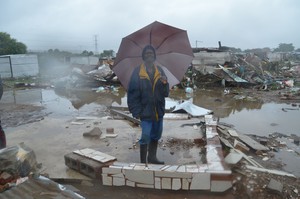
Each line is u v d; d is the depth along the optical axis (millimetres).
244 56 27188
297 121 9453
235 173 4059
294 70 28984
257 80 20641
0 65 26766
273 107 12430
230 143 5504
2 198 2730
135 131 6480
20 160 3689
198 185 3555
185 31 4703
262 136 7406
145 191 3697
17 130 6758
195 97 15734
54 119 8102
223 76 20203
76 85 19922
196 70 21250
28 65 28703
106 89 18766
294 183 3990
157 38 4656
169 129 6613
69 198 2783
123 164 3902
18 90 18328
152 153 4418
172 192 3637
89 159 4121
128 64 4836
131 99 4156
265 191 3660
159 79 4164
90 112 10531
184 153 5000
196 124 7039
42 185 3031
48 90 18625
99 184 3865
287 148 6305
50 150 5195
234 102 13914
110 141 5711
